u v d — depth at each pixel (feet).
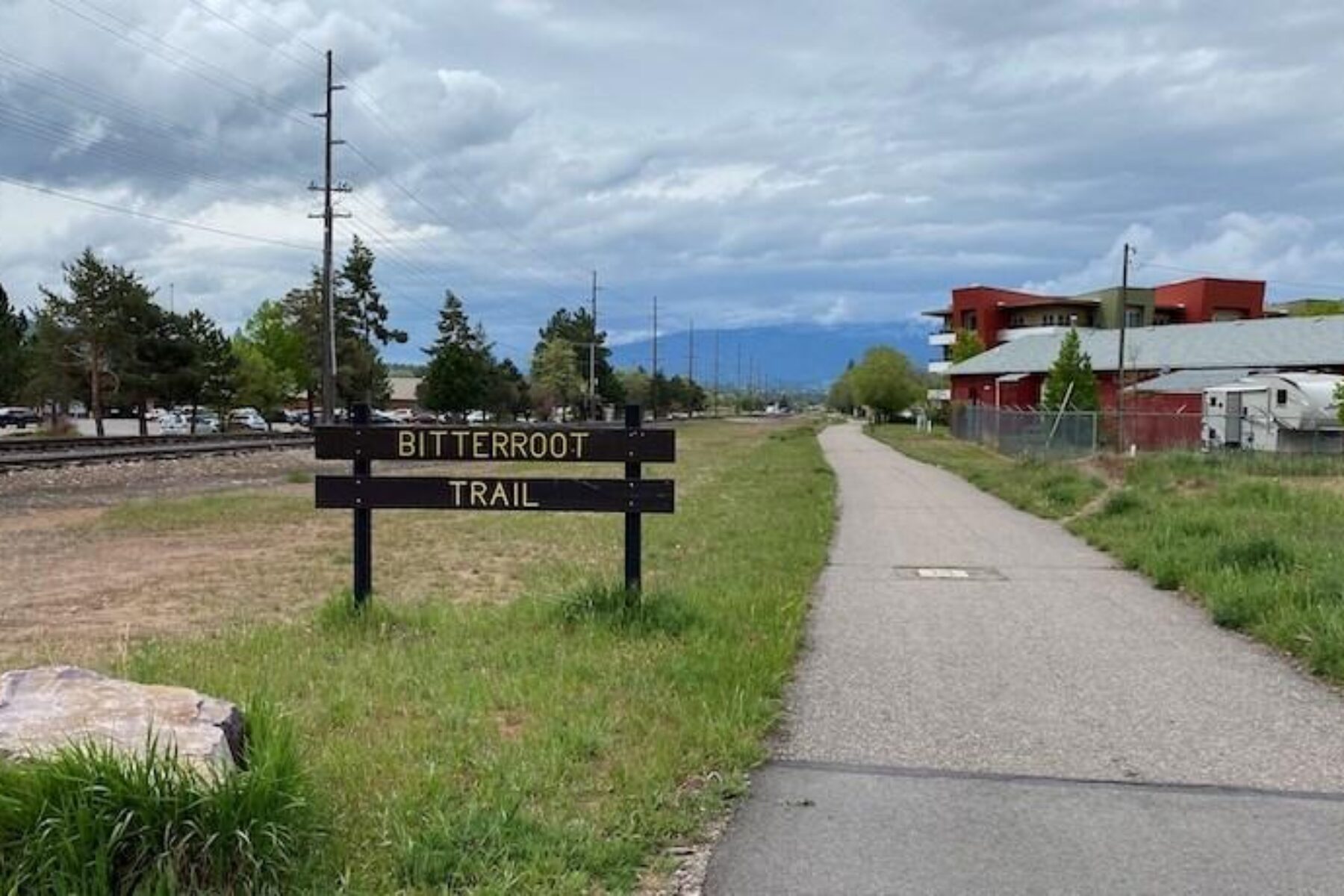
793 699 22.35
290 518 68.90
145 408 217.77
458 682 21.70
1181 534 44.47
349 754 16.94
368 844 13.73
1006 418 156.76
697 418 523.29
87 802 11.67
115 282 208.85
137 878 11.70
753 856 14.43
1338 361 176.76
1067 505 66.08
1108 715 21.20
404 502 28.73
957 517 63.31
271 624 31.24
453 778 16.17
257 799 12.32
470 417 370.94
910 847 14.74
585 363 463.42
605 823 14.92
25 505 77.77
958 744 19.30
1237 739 19.62
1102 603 33.76
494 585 40.81
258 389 286.66
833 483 93.04
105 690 14.99
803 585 36.65
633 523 29.07
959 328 373.40
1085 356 187.11
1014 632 29.14
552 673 22.79
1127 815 15.92
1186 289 367.04
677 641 26.11
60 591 40.01
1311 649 25.23
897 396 374.63
